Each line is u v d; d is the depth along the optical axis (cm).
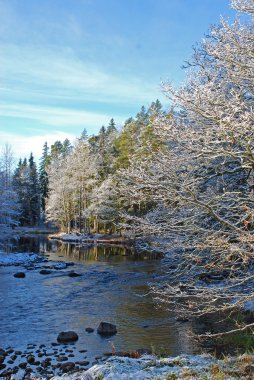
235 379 597
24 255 3180
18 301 1669
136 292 1839
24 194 7162
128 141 4388
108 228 5253
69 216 5781
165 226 776
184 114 893
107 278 2206
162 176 817
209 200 741
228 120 604
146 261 2961
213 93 702
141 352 1011
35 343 1159
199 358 790
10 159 4581
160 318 1391
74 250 3878
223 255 741
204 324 1254
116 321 1370
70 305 1603
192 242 788
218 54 763
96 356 1031
